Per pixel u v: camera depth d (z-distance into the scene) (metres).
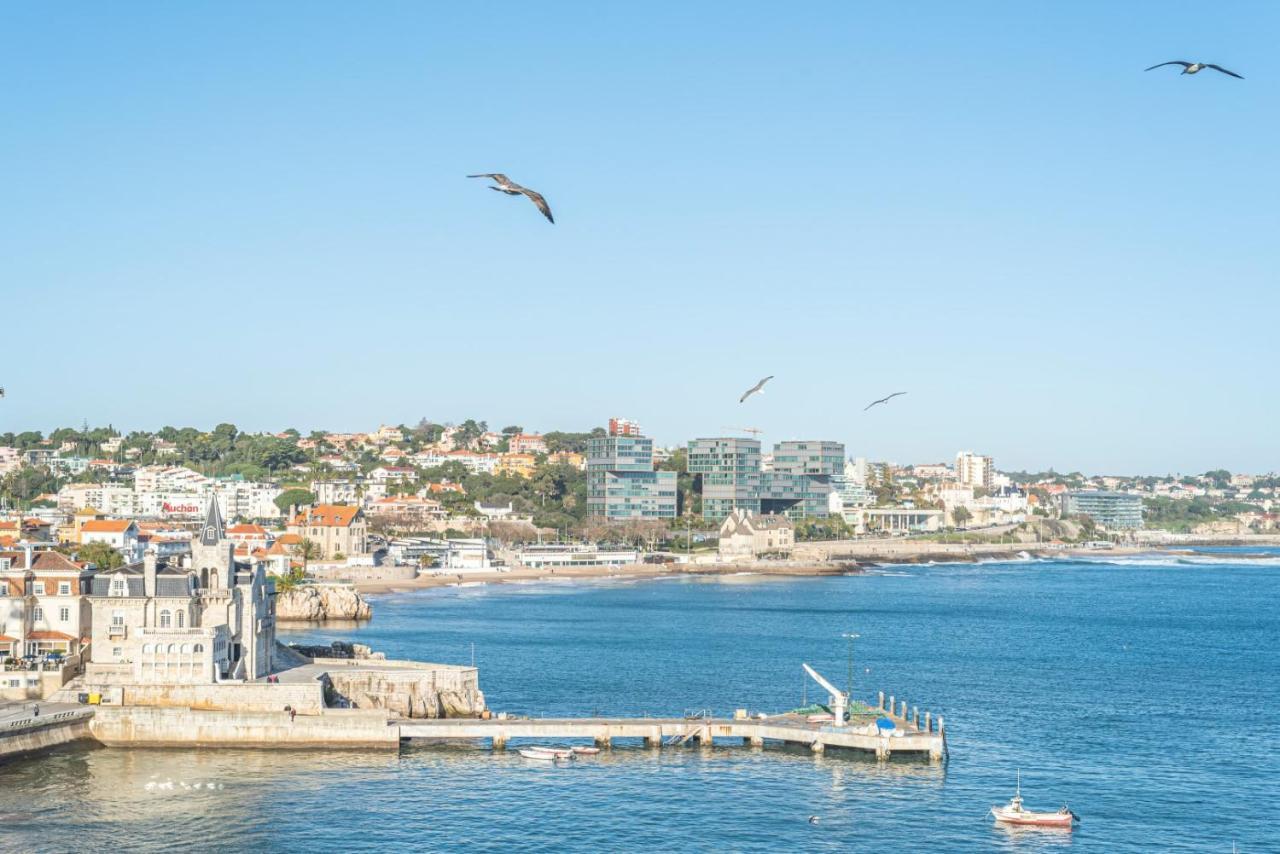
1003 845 140.88
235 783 160.00
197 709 178.00
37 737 169.62
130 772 163.88
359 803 152.62
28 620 190.25
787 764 173.25
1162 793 162.00
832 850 138.50
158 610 188.25
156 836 140.00
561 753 175.25
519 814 149.38
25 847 136.00
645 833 143.25
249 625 191.88
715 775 167.12
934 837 143.50
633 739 187.25
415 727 178.75
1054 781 166.88
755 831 144.50
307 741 177.12
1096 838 144.00
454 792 157.75
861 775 168.12
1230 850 140.62
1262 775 171.00
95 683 181.88
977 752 182.00
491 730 179.25
